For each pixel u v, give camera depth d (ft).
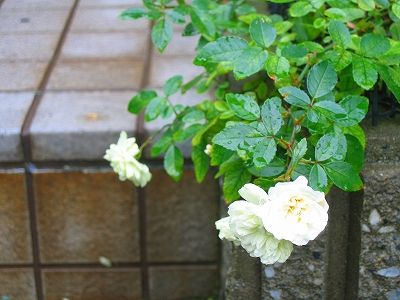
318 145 2.35
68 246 3.19
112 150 2.80
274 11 3.42
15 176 3.10
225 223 2.37
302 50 2.59
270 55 2.57
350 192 2.78
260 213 2.15
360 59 2.58
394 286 2.78
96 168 3.11
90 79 3.46
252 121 2.47
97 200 3.14
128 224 3.18
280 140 2.39
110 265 3.22
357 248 2.77
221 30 3.15
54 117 3.15
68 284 3.24
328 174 2.37
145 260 3.22
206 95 3.32
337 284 2.90
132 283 3.26
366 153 2.72
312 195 2.17
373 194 2.69
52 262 3.21
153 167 3.11
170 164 2.92
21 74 3.44
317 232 2.17
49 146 3.07
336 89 2.81
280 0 2.85
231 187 2.63
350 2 2.85
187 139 3.01
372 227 2.72
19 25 3.54
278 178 2.33
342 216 2.81
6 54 3.43
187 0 3.37
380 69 2.60
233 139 2.35
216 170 3.12
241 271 2.89
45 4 3.68
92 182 3.12
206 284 3.26
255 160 2.31
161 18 2.86
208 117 2.90
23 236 3.17
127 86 3.41
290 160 2.39
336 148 2.34
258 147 2.32
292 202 2.17
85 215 3.16
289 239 2.15
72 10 3.97
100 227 3.18
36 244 3.18
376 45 2.59
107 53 3.70
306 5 2.80
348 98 2.45
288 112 2.52
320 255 2.81
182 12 2.89
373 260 2.75
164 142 2.94
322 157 2.34
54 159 3.08
